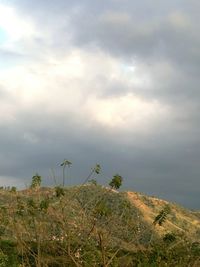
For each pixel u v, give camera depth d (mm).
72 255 10039
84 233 10109
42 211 10445
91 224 10148
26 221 10469
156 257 11688
